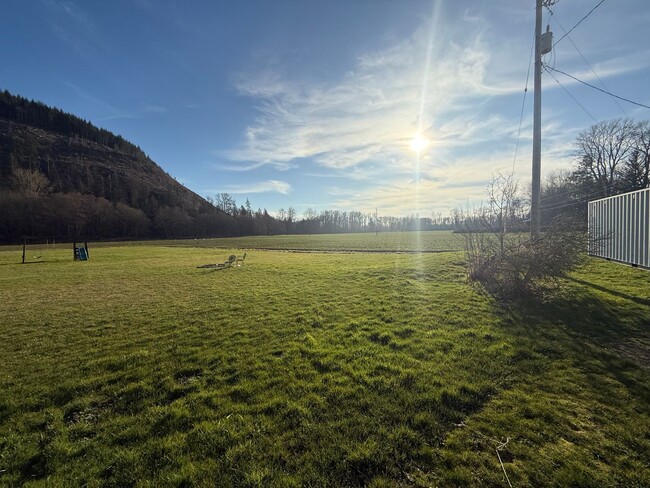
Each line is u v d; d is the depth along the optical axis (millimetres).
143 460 2824
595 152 35375
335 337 5883
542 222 10438
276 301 9133
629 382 3807
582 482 2395
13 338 6512
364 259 21641
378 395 3736
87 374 4688
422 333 5879
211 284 12781
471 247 10258
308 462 2723
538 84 10844
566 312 6566
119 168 127750
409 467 2648
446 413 3336
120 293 11266
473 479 2486
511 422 3141
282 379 4254
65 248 47375
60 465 2811
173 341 5992
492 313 6816
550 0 10828
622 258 11789
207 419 3416
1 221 69938
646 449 2715
